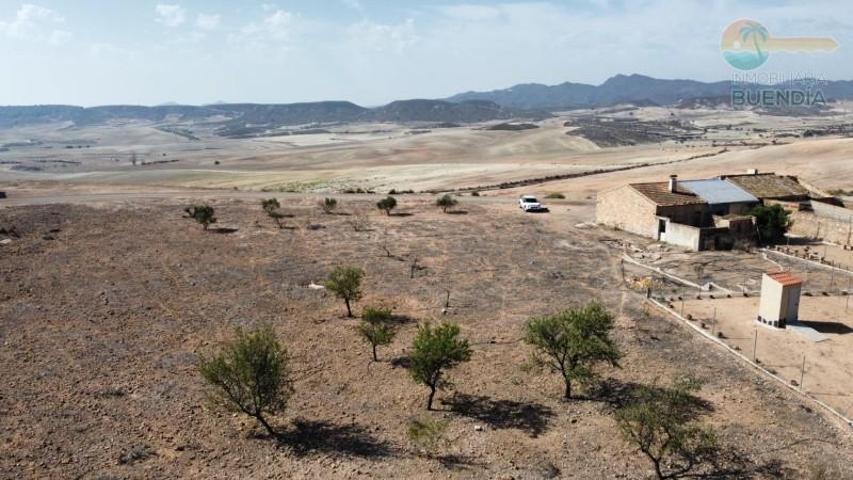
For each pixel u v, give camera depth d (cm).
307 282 3962
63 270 3953
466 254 4747
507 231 5616
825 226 5241
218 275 4022
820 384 2645
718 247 4947
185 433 2183
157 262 4247
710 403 2477
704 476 2009
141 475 1912
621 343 3061
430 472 1997
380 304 3606
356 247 4903
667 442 1989
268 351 2244
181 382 2559
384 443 2173
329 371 2727
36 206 5916
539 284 4009
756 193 5834
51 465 1933
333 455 2080
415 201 7431
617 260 4628
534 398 2534
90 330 3034
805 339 3103
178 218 5766
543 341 2634
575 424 2330
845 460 2105
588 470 2031
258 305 3509
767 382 2666
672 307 3578
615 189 5788
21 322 3073
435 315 3438
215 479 1919
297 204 6931
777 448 2170
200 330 3116
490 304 3628
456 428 2286
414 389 2592
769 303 3262
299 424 2288
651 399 2339
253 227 5522
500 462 2067
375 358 2859
